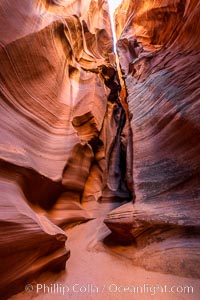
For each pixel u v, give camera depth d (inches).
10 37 271.9
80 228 284.0
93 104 426.6
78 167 330.6
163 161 273.1
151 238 205.3
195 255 171.8
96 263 204.8
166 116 304.0
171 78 350.0
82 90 446.9
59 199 289.7
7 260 146.3
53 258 175.8
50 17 398.9
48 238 169.5
